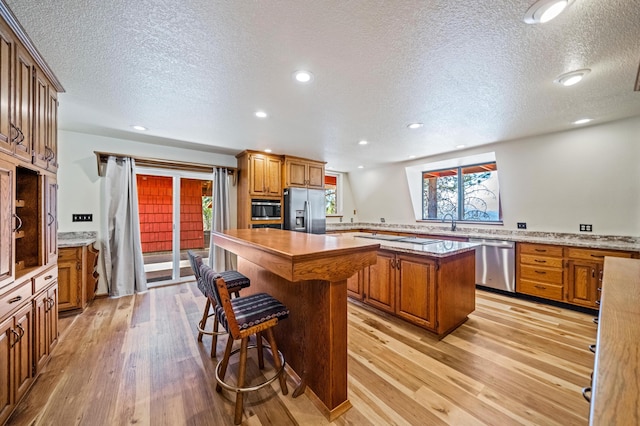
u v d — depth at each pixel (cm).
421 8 128
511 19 135
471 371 195
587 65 178
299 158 475
